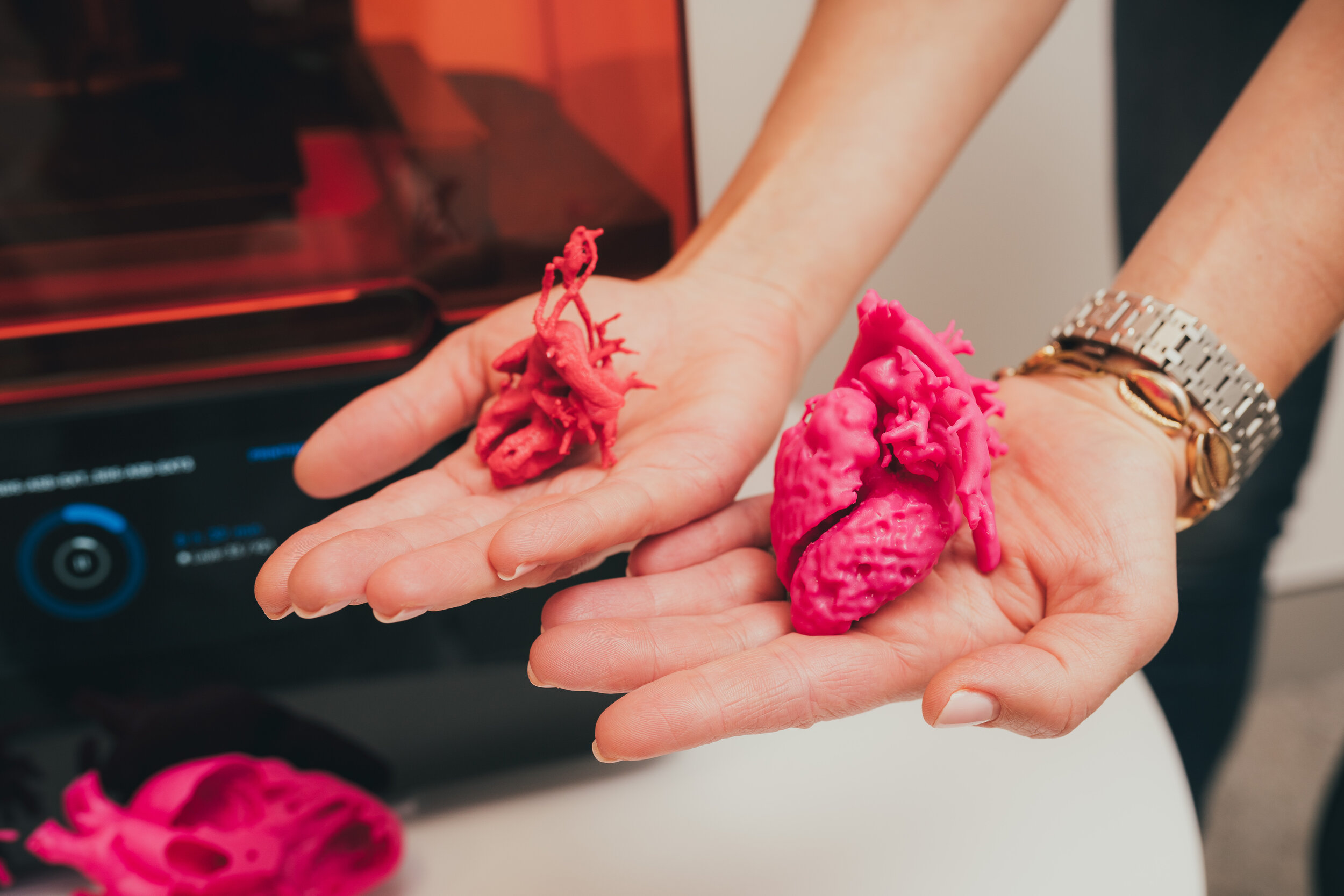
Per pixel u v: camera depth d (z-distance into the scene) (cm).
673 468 46
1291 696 99
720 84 67
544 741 52
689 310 53
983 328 77
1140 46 65
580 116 53
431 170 52
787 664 42
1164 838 47
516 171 53
